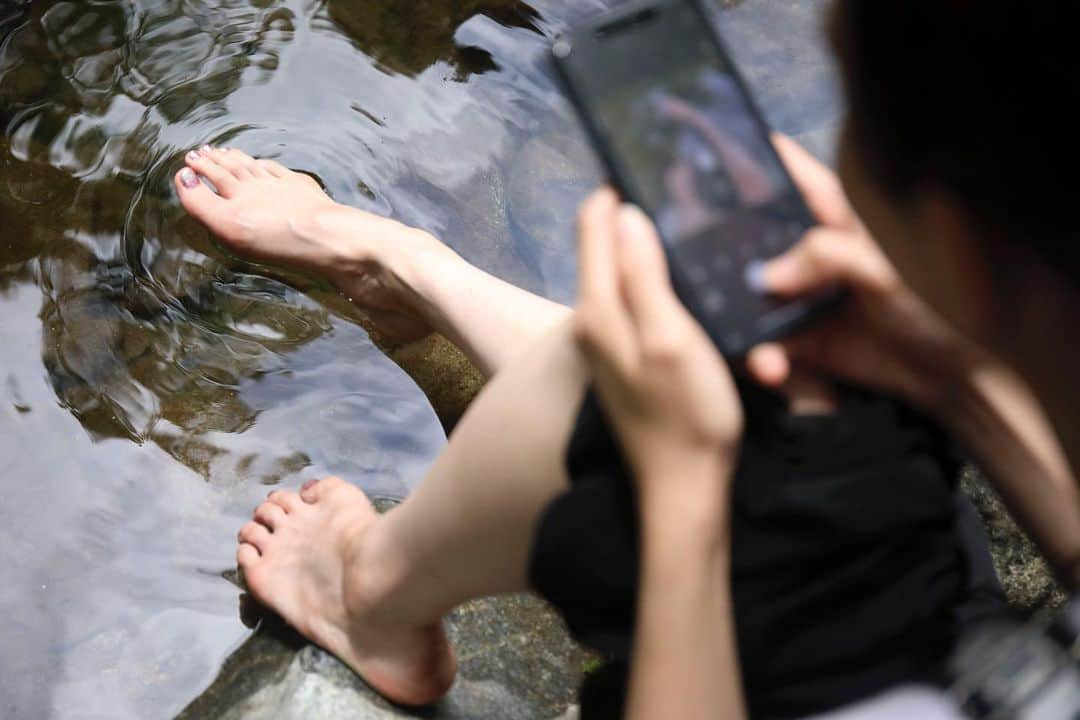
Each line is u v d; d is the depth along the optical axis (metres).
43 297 1.93
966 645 0.85
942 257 0.56
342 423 1.86
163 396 1.84
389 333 1.94
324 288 2.03
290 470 1.79
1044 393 0.58
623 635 0.94
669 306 0.77
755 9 2.42
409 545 1.22
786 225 0.82
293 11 2.37
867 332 0.86
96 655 1.55
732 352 0.79
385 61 2.31
